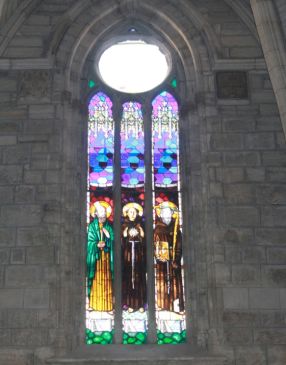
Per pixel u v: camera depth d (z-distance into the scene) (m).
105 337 19.77
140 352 18.94
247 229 19.67
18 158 20.39
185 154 21.58
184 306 20.12
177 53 22.70
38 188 20.05
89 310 20.03
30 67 21.48
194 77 22.03
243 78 21.50
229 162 20.41
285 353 18.53
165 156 21.81
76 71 21.97
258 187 20.14
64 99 21.20
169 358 18.22
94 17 22.36
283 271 19.28
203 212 20.11
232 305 18.92
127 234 20.88
